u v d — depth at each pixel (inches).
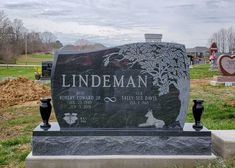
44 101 109.2
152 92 107.7
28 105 257.0
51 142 105.8
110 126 107.8
